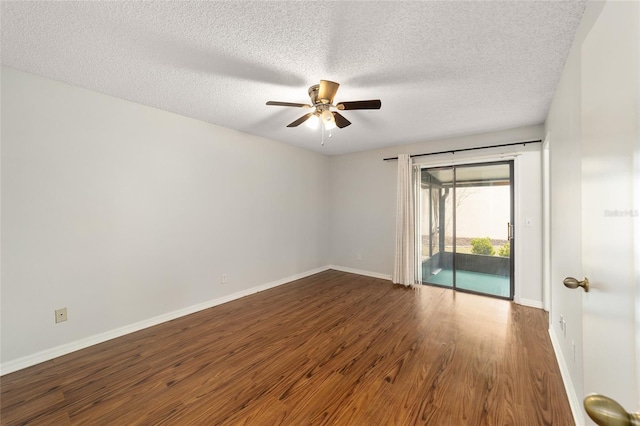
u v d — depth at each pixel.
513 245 3.57
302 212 4.77
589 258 1.03
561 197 2.11
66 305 2.33
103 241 2.54
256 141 3.96
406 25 1.59
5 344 2.05
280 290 4.06
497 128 3.50
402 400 1.74
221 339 2.56
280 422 1.57
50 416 1.61
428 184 4.35
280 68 2.07
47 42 1.76
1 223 2.04
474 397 1.75
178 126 3.09
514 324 2.84
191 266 3.22
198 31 1.66
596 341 0.93
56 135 2.28
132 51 1.87
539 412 1.62
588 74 1.01
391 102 2.68
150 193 2.87
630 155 0.64
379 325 2.84
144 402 1.73
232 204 3.66
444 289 4.08
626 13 0.65
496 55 1.89
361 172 4.93
